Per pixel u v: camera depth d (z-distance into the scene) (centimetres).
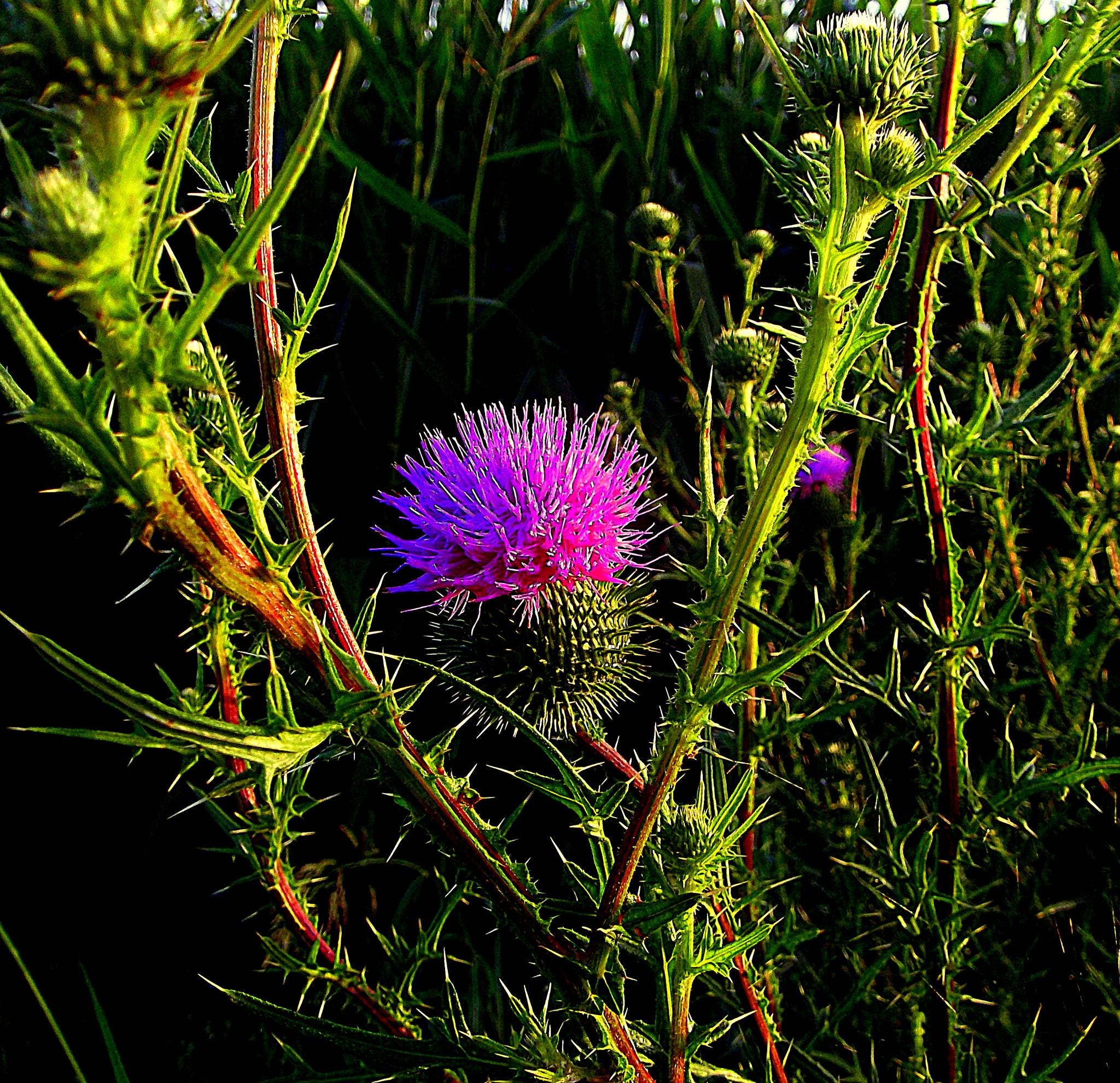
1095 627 24
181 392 15
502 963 25
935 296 20
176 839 27
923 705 23
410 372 31
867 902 22
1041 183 18
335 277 33
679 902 14
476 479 18
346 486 31
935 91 19
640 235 24
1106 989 20
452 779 15
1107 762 18
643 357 32
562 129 35
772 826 23
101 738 12
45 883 27
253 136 15
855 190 14
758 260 23
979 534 26
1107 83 30
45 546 29
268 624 13
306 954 18
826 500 24
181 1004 25
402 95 33
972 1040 20
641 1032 16
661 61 32
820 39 15
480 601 18
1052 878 23
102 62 10
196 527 12
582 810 15
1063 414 23
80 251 10
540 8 33
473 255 32
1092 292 30
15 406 12
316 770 27
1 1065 24
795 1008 23
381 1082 14
